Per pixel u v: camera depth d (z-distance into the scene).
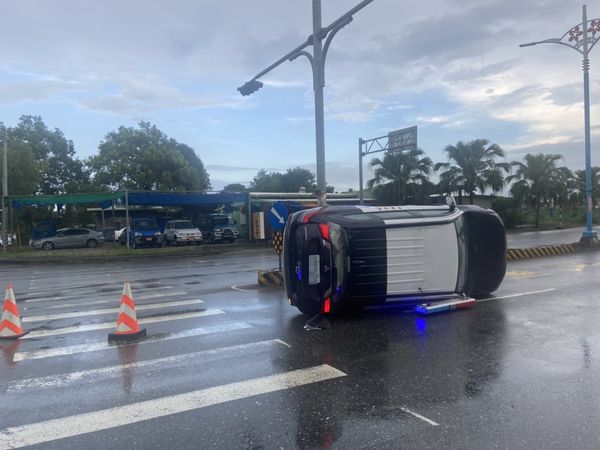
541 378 5.00
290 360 5.87
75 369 5.79
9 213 34.12
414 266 8.32
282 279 12.16
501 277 9.50
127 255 24.86
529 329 7.02
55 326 8.21
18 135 45.22
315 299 8.09
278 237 12.42
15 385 5.28
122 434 4.01
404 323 7.59
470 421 4.04
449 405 4.39
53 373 5.66
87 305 10.23
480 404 4.39
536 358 5.67
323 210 8.37
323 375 5.30
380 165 35.34
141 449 3.74
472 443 3.66
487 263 9.22
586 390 4.66
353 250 7.93
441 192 37.47
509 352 5.94
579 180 50.69
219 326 7.77
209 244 32.38
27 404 4.72
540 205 43.06
